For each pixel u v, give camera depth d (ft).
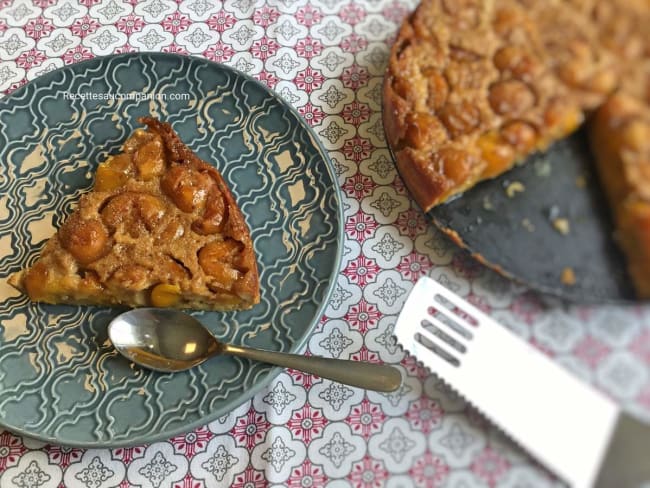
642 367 0.67
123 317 0.84
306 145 0.93
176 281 0.85
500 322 0.73
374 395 0.76
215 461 0.77
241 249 0.86
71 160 0.98
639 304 0.69
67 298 0.88
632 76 0.77
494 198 0.79
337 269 0.83
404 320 0.77
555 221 0.75
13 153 0.99
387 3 1.06
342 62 1.02
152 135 0.95
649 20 0.80
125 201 0.90
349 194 0.91
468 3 0.89
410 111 0.85
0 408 0.80
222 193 0.89
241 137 0.96
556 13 0.85
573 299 0.71
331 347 0.80
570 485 0.63
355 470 0.72
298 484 0.73
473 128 0.82
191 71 1.01
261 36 1.07
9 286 0.90
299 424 0.77
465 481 0.67
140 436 0.75
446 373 0.73
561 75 0.80
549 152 0.79
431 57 0.87
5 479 0.77
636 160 0.71
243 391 0.77
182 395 0.78
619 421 0.64
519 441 0.67
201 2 1.11
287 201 0.90
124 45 1.09
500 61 0.84
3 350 0.85
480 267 0.78
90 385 0.81
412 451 0.71
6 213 0.95
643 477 0.61
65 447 0.79
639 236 0.69
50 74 1.02
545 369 0.69
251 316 0.84
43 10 1.13
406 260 0.84
